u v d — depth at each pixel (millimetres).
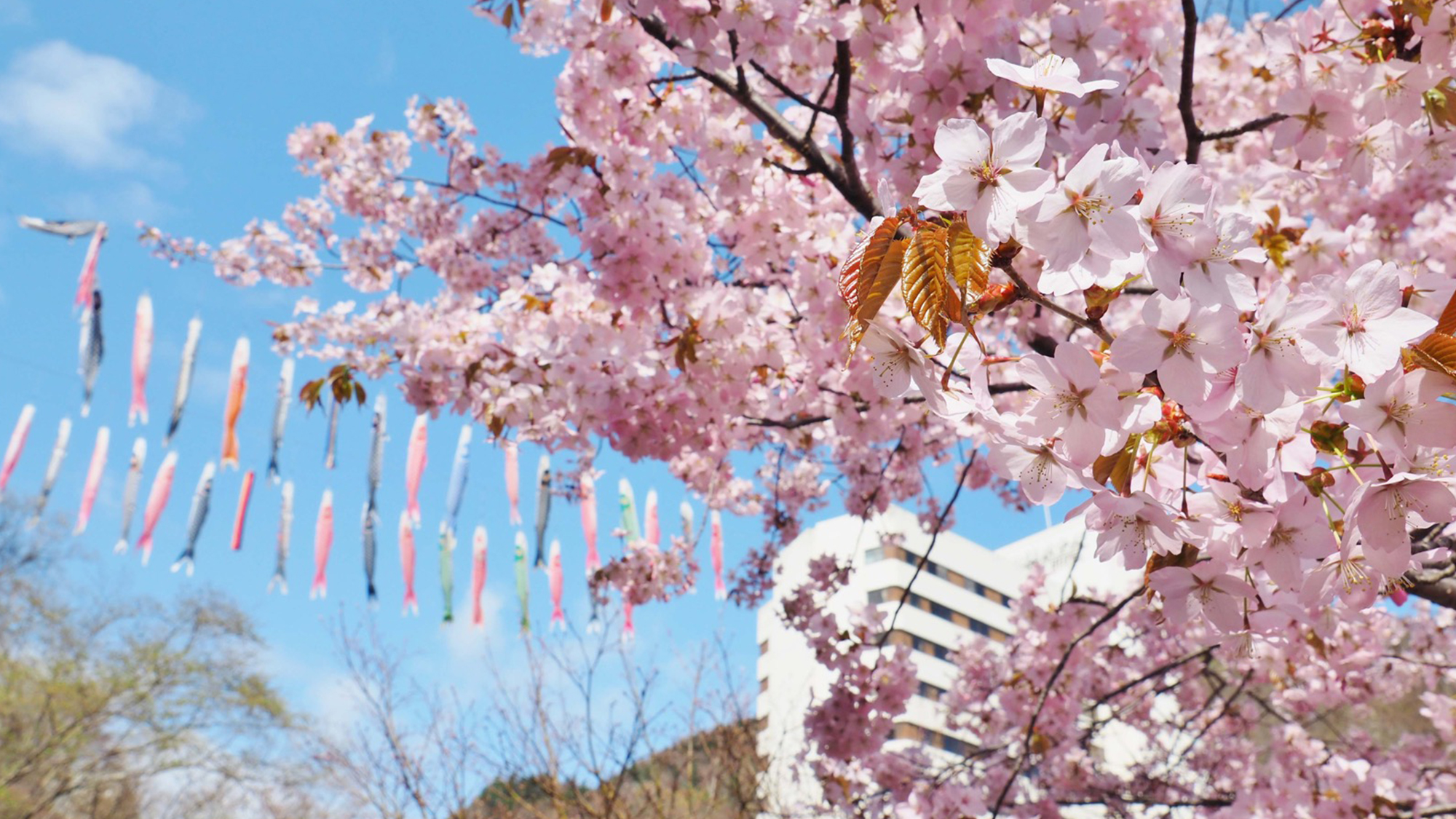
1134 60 3066
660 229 3521
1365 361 1149
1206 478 1335
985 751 5105
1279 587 1283
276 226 6344
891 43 2973
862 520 5625
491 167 5355
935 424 5328
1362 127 2436
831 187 3885
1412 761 5703
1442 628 5934
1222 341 1147
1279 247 2520
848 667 4305
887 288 1120
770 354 3557
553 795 6945
